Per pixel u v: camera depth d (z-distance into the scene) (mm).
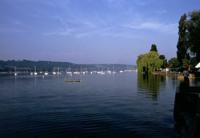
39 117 31188
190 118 19266
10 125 27031
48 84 101188
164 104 38969
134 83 88125
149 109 34906
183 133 20578
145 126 25172
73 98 51344
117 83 95375
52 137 22391
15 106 41281
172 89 60969
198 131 15883
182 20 85375
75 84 98062
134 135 22234
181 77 88375
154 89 62562
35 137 22469
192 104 19969
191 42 55719
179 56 89938
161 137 21391
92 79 140875
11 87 86875
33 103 44719
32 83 109812
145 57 134000
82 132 23703
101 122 27547
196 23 55281
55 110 36312
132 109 35344
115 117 30031
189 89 24000
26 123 27875
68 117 30797
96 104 41438
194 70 81500
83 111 34844
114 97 50531
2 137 22609
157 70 148125
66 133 23516
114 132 23391
